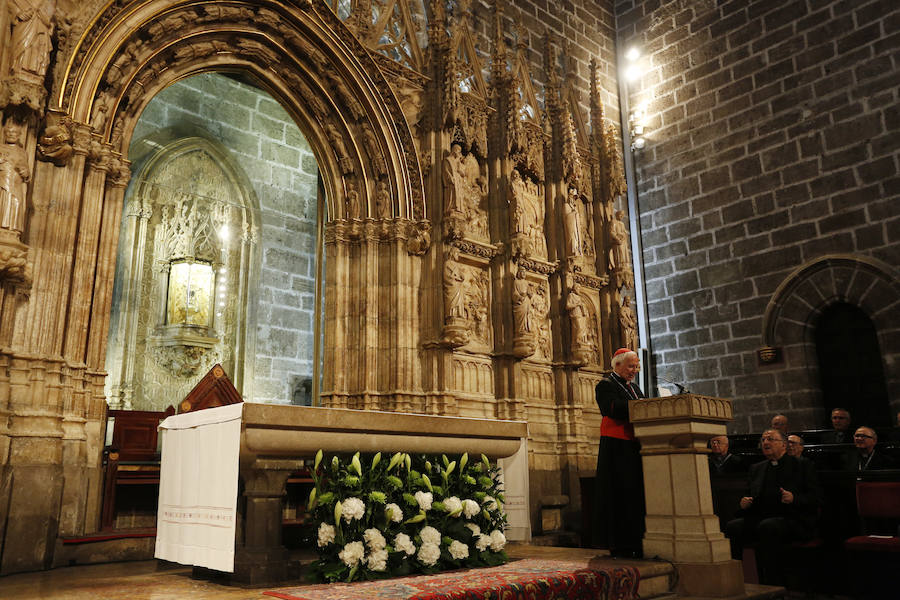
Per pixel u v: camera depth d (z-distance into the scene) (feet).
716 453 31.35
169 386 37.52
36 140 22.57
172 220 39.14
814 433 35.86
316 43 32.24
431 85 36.37
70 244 23.25
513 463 24.32
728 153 45.65
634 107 51.06
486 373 35.94
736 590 18.17
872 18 40.55
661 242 48.21
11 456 20.57
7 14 21.56
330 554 16.10
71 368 22.97
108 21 25.25
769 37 44.78
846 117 40.83
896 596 20.43
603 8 52.42
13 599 15.28
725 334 44.16
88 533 23.06
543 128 42.04
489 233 37.83
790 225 42.29
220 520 15.75
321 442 16.33
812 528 24.27
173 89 39.83
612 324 43.14
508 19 43.83
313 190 46.11
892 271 37.93
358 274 33.19
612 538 19.69
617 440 20.26
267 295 42.27
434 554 16.80
